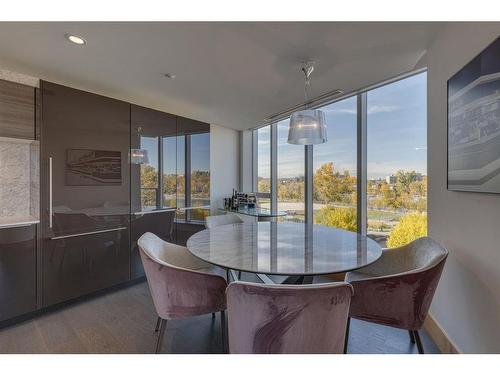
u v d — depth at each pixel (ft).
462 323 5.41
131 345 6.24
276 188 15.31
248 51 6.79
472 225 5.02
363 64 7.59
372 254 5.28
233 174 16.96
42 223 7.72
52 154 7.93
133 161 10.13
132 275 10.03
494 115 4.18
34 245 7.55
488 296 4.59
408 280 4.70
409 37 6.23
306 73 7.86
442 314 6.20
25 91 7.57
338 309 3.52
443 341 6.09
